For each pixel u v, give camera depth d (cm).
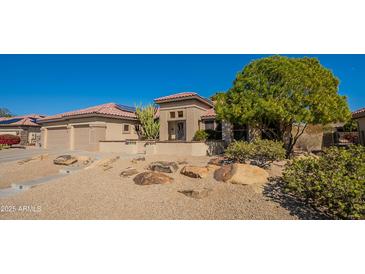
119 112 2489
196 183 860
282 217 570
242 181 802
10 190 874
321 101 1117
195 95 1959
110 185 865
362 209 489
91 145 2156
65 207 659
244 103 1234
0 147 2455
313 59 1322
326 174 580
